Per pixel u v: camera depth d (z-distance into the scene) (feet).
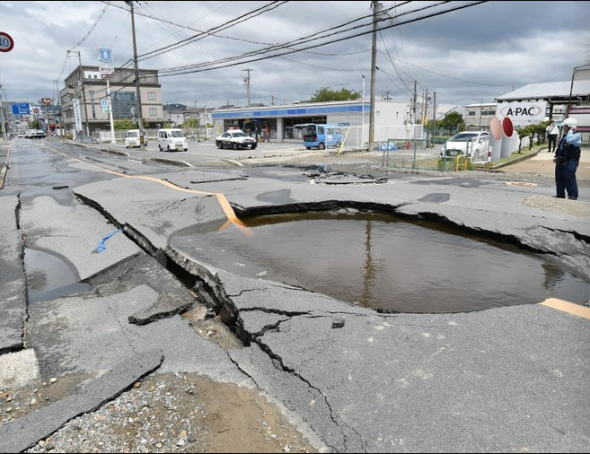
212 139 192.24
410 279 18.22
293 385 9.89
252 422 8.77
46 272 19.39
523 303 15.53
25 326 13.89
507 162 60.44
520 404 9.02
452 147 61.98
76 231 25.94
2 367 11.64
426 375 10.05
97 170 64.54
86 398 9.73
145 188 40.19
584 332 12.21
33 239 24.57
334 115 135.13
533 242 21.63
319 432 8.39
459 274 18.69
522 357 10.84
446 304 15.62
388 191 36.42
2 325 13.96
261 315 13.17
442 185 40.32
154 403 9.53
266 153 98.48
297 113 147.13
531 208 27.63
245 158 83.46
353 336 11.94
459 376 10.01
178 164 75.56
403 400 9.17
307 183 43.42
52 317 14.52
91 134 233.76
